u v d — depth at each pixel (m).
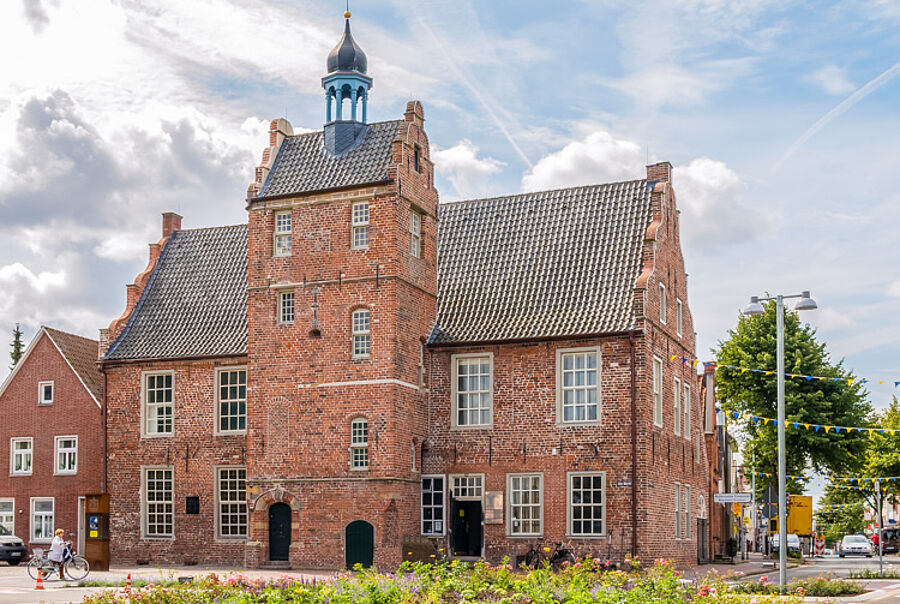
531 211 44.09
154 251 48.91
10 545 44.53
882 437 59.91
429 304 41.91
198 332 44.97
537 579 19.98
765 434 55.38
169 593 20.89
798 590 28.73
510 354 40.31
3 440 48.25
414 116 41.69
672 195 43.97
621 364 38.72
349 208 40.47
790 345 56.06
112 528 44.62
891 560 65.88
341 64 42.84
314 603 19.14
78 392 47.25
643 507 37.75
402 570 20.84
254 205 41.81
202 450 43.53
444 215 45.50
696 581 24.09
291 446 40.06
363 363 39.44
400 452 39.06
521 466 39.50
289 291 41.22
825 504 104.69
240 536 42.56
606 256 41.34
